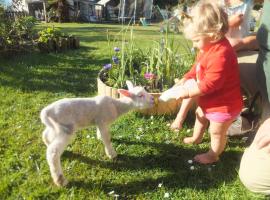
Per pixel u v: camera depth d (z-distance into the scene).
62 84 1.99
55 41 2.94
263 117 1.21
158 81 1.68
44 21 10.40
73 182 1.13
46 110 1.03
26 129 1.43
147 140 1.39
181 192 1.12
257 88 1.32
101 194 1.08
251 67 1.37
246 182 1.10
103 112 1.15
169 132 1.46
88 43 3.62
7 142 1.33
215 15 1.08
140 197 1.09
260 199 1.09
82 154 1.28
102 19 12.39
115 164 1.24
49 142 1.12
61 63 2.49
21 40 2.83
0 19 2.77
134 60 1.87
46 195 1.06
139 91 1.21
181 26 1.30
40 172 1.16
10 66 2.29
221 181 1.17
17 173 1.15
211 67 1.11
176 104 1.57
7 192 1.07
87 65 2.47
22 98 1.75
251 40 1.45
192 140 1.38
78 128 1.13
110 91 1.63
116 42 3.10
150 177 1.18
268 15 1.08
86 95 1.84
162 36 1.85
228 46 1.13
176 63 1.76
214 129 1.20
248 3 1.57
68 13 10.39
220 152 1.25
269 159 1.01
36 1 10.92
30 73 2.17
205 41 1.12
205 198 1.10
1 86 1.89
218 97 1.15
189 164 1.26
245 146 1.38
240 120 1.39
